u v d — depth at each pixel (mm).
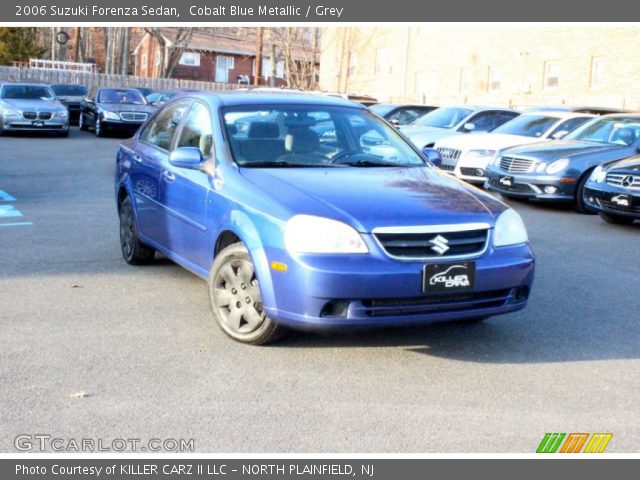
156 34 45938
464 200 5215
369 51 38812
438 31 34219
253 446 3889
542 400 4520
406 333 5641
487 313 5000
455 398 4512
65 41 55062
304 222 4754
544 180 11945
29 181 13547
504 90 30844
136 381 4621
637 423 4250
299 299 4695
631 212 10172
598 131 13000
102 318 5797
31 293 6410
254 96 6375
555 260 8312
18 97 23703
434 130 16438
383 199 5031
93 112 24875
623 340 5641
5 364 4824
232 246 5293
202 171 5828
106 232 9078
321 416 4227
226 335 5434
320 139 6051
